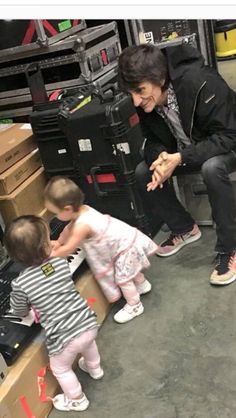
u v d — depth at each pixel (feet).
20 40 8.44
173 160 6.48
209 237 7.94
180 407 4.95
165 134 7.24
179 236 7.76
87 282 6.25
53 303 4.82
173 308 6.49
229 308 6.27
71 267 6.16
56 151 7.35
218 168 6.37
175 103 6.66
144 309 6.59
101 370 5.57
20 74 9.00
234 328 5.90
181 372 5.41
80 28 9.10
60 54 8.47
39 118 7.20
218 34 16.42
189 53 6.38
